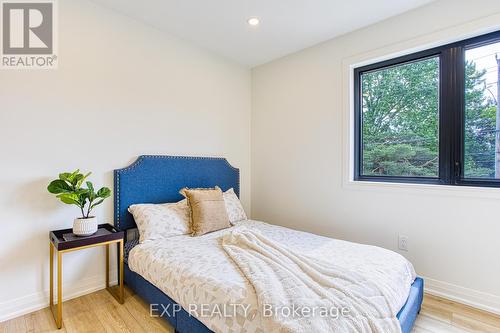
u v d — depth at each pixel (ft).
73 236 6.42
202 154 10.34
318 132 9.73
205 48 10.27
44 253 6.69
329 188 9.44
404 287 5.22
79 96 7.24
